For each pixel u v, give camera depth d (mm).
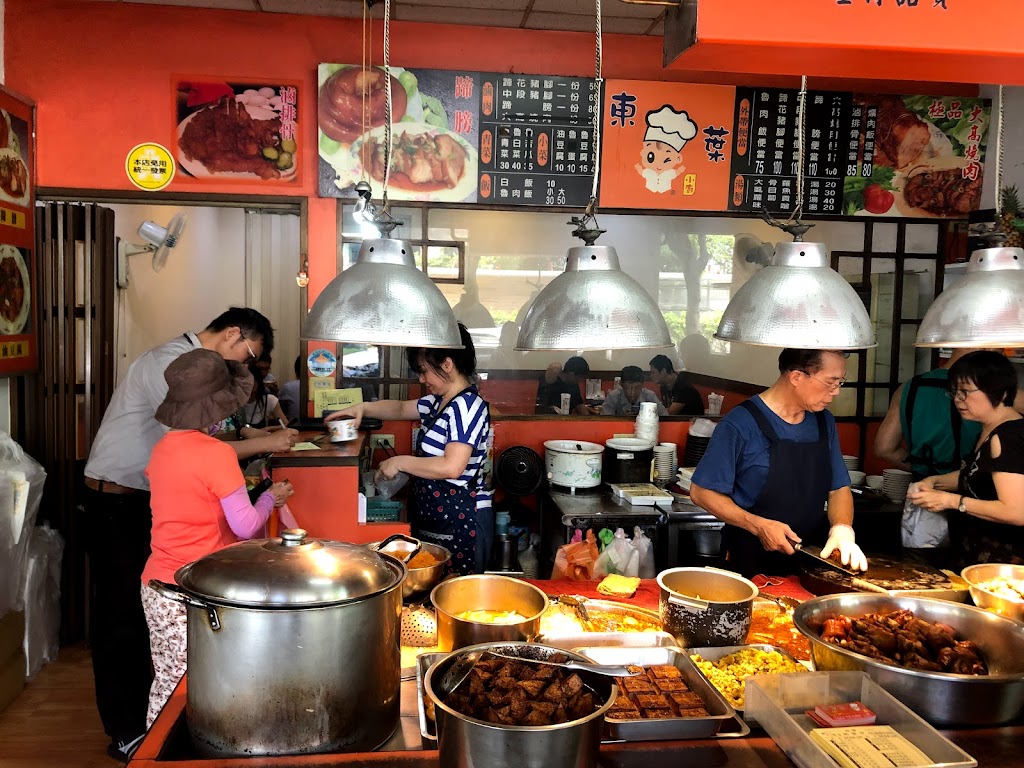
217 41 3625
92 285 3662
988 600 1749
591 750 1154
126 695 2807
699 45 1424
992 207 3926
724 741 1378
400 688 1502
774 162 3883
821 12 1402
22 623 3236
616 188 3811
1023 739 1379
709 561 3479
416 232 3949
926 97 3922
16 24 3514
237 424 3520
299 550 1380
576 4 3477
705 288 4738
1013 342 1782
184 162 3648
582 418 4070
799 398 2414
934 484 2830
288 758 1276
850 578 2109
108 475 2881
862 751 1230
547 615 1959
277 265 6867
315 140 3707
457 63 3787
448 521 2910
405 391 3973
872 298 4230
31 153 3516
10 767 2682
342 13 3627
